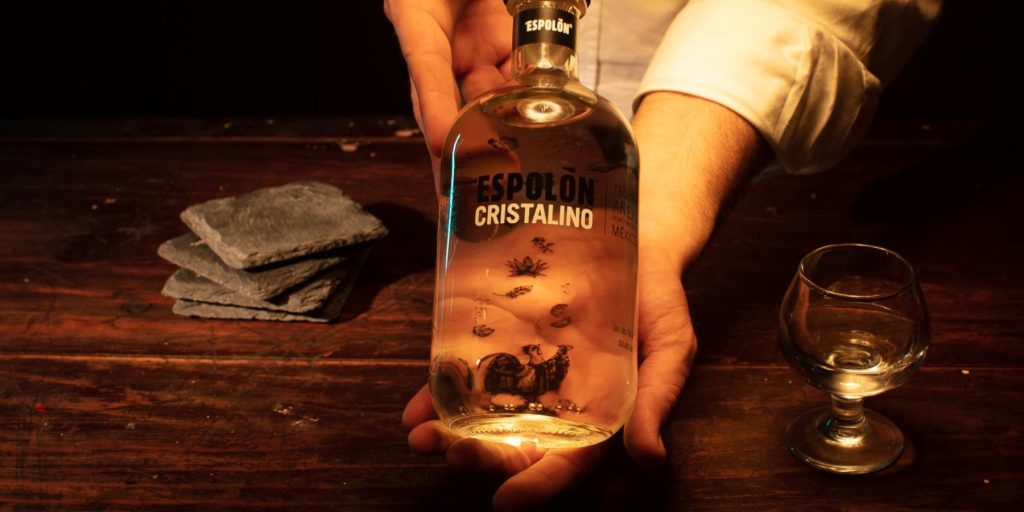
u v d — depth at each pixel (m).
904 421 0.66
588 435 0.52
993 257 0.83
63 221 0.92
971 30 1.35
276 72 1.53
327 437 0.65
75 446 0.65
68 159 1.03
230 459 0.64
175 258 0.82
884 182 0.95
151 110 1.56
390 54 1.52
